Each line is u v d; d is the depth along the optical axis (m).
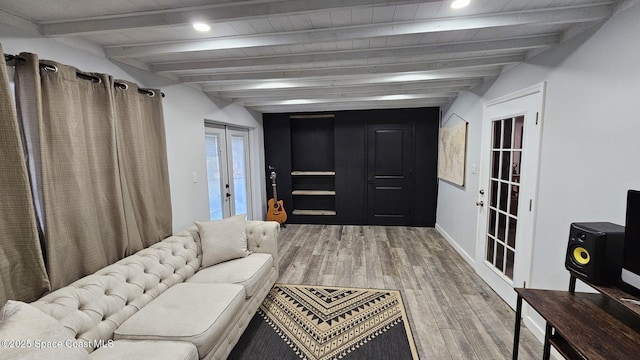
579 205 1.80
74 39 1.94
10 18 1.58
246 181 5.01
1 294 1.43
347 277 3.25
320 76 2.81
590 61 1.70
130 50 2.16
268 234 2.97
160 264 2.22
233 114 4.22
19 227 1.51
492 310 2.55
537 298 1.51
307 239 4.64
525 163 2.37
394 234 4.86
